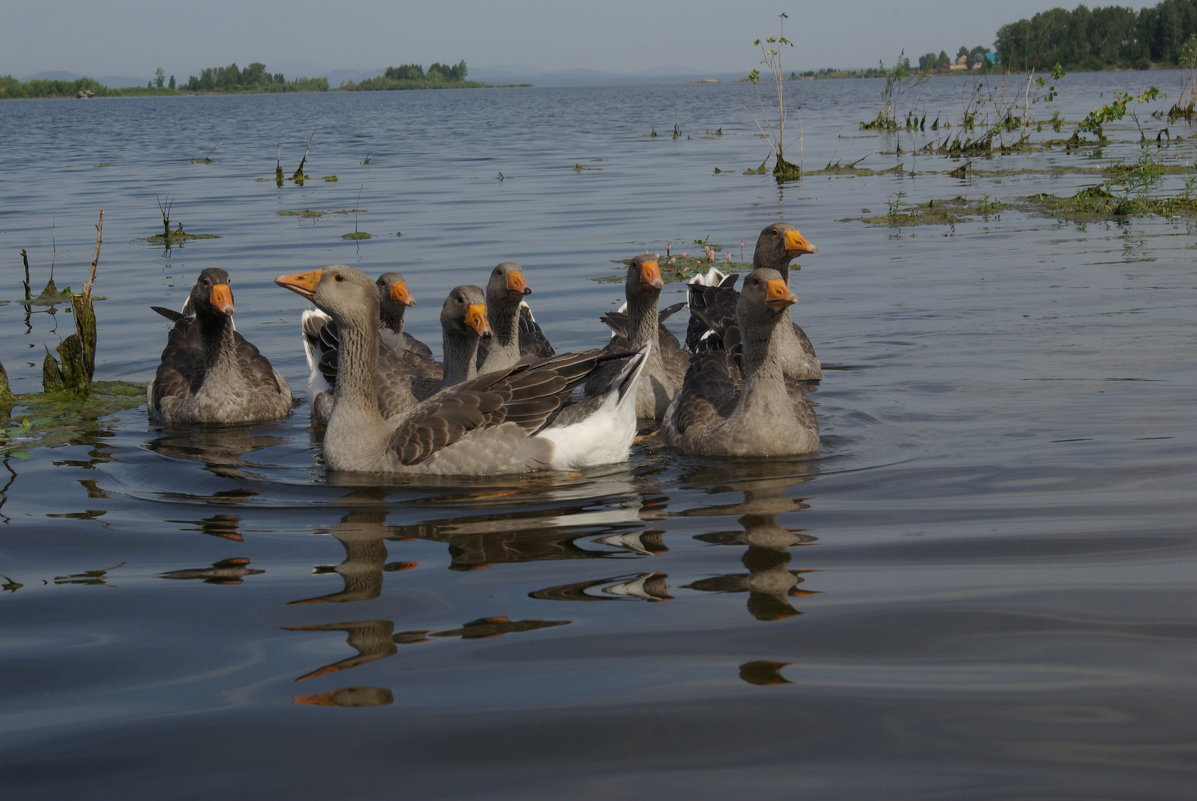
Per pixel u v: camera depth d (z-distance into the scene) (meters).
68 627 6.40
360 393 10.16
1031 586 6.65
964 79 155.25
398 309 14.08
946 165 36.75
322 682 5.61
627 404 10.27
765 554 7.36
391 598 6.72
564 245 22.47
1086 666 5.59
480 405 9.93
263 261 21.14
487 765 4.82
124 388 13.66
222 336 12.22
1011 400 11.58
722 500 8.77
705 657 5.80
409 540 7.85
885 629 6.09
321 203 30.20
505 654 5.88
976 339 14.45
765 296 9.83
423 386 12.34
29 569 7.38
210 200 31.45
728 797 4.54
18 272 20.48
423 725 5.17
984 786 4.57
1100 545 7.29
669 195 30.62
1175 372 12.27
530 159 44.50
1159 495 8.29
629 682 5.54
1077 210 25.69
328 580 7.06
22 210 29.25
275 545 7.80
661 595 6.66
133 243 23.52
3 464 10.34
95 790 4.70
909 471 9.37
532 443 9.85
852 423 11.16
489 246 22.41
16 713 5.38
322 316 13.33
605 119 84.06
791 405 10.37
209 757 4.94
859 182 32.78
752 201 28.98
